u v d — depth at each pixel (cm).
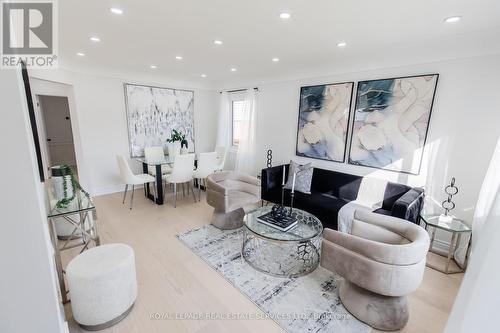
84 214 205
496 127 240
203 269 237
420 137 287
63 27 229
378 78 317
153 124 502
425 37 247
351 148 350
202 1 180
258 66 397
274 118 455
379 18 205
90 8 192
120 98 456
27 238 97
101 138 443
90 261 171
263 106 473
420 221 280
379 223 211
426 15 196
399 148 304
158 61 371
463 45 247
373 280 166
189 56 338
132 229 317
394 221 206
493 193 216
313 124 391
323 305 194
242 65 392
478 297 78
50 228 174
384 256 162
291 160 424
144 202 418
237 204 314
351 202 318
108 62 380
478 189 254
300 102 404
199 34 249
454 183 264
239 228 324
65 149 709
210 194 319
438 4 178
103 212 371
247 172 513
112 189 471
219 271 234
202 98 577
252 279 223
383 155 319
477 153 253
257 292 207
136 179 389
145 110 486
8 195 91
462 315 85
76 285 157
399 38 252
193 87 556
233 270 236
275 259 256
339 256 181
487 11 186
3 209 91
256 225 248
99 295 160
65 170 192
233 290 209
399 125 301
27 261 98
